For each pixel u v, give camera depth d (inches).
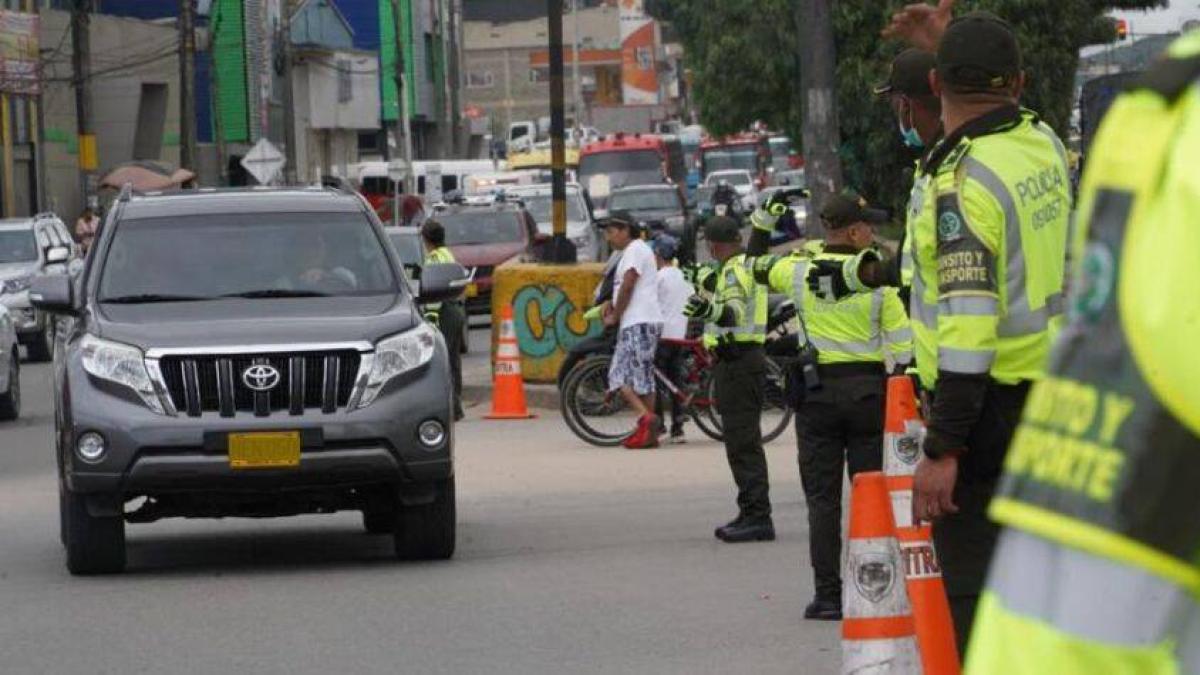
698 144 4746.6
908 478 432.5
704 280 745.0
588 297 1397.6
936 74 361.7
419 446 681.6
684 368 1106.7
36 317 2007.9
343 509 713.0
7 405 1406.3
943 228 347.6
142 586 669.3
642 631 564.4
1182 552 131.0
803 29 1294.3
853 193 568.1
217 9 3681.1
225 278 735.1
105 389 675.4
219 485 670.5
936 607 403.5
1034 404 139.7
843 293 554.3
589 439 1114.7
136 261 740.7
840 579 572.7
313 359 679.1
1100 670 132.6
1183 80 134.5
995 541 353.1
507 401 1314.0
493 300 1434.5
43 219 2118.6
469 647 548.1
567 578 660.1
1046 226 348.5
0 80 2903.5
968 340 340.8
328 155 4901.6
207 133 4035.4
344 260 747.4
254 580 677.3
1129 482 131.4
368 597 633.6
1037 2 2033.7
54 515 882.1
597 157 3617.1
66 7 3558.1
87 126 2965.1
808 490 572.1
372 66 5128.0
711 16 2325.3
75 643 567.5
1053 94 2084.2
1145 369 131.2
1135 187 134.6
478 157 6525.6
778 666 513.7
